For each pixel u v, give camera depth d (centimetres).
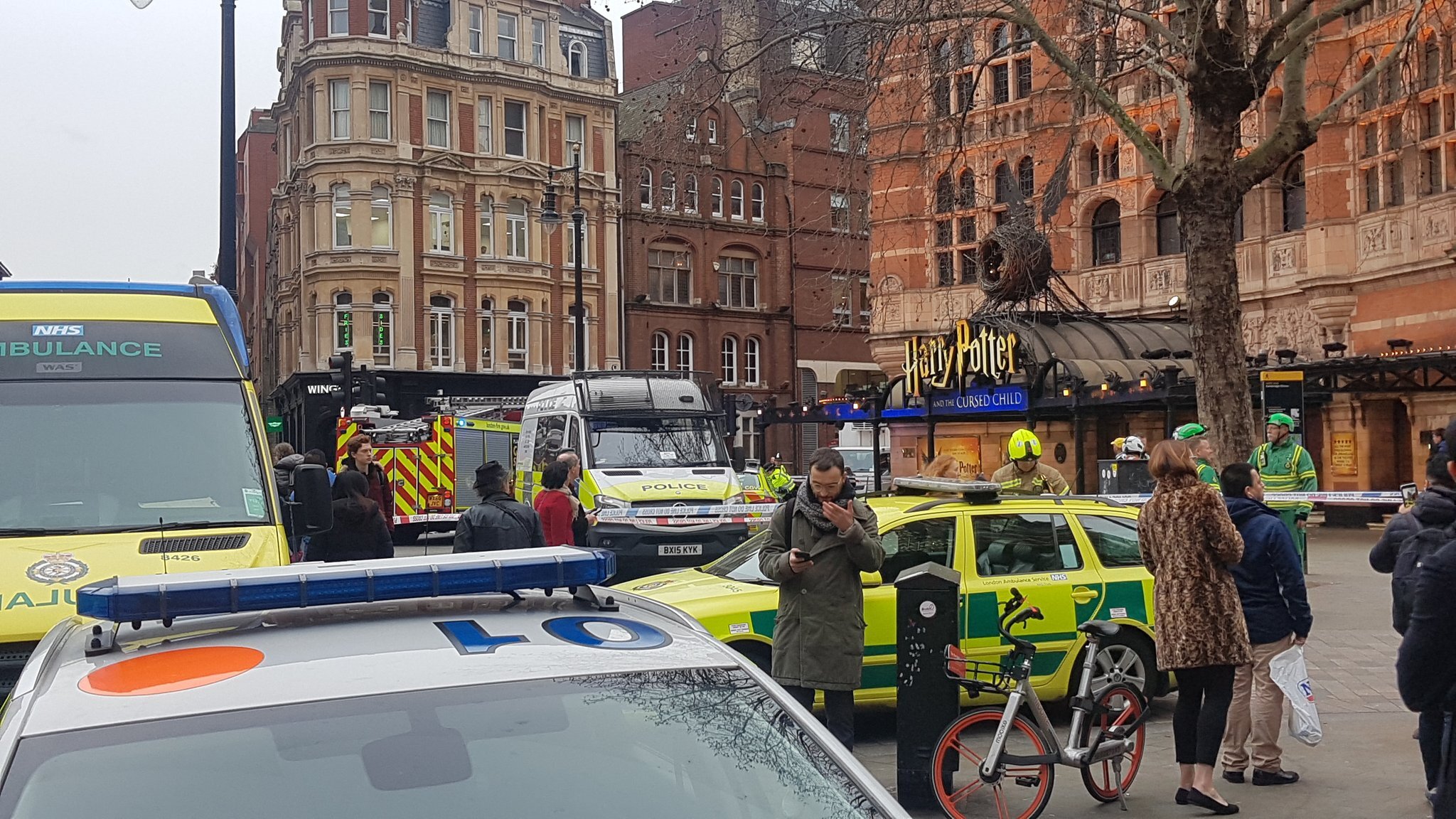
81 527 665
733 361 5509
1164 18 2098
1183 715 668
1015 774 639
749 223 5534
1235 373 1369
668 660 285
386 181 4584
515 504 935
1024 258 2380
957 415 2522
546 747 251
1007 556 856
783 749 267
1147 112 2886
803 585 655
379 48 4550
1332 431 2569
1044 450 2709
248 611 282
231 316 807
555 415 1925
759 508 1691
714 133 5466
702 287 5397
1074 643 849
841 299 1791
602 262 5116
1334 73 2503
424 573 295
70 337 748
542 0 4953
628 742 257
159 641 277
